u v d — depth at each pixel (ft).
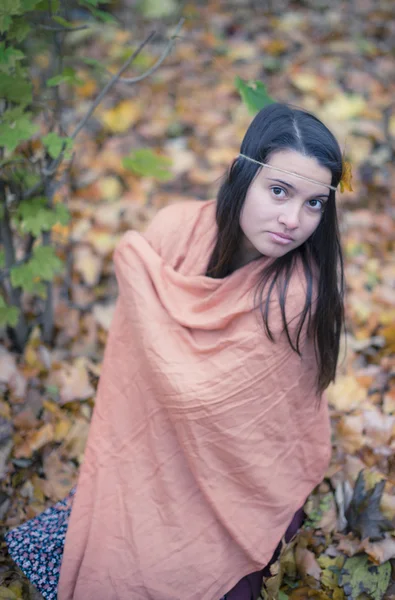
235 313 4.88
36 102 6.13
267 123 4.50
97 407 5.65
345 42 12.36
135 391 5.38
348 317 8.05
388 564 5.71
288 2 13.39
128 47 11.62
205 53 12.05
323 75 11.57
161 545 5.16
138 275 5.21
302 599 5.57
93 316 8.10
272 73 11.68
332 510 6.14
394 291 8.39
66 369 7.43
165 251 5.32
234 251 4.99
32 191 6.41
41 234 7.08
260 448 5.11
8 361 7.37
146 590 5.11
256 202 4.49
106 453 5.45
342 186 4.70
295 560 5.76
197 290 5.15
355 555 5.78
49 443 6.70
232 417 4.94
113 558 5.16
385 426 6.81
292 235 4.50
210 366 4.96
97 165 10.03
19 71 5.75
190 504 5.21
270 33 12.61
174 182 9.85
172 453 5.23
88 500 5.40
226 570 5.24
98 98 6.15
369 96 11.20
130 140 10.49
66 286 8.37
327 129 4.53
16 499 6.31
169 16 11.37
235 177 4.66
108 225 9.17
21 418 6.84
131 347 5.44
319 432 5.50
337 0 13.34
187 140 10.50
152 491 5.28
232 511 5.17
